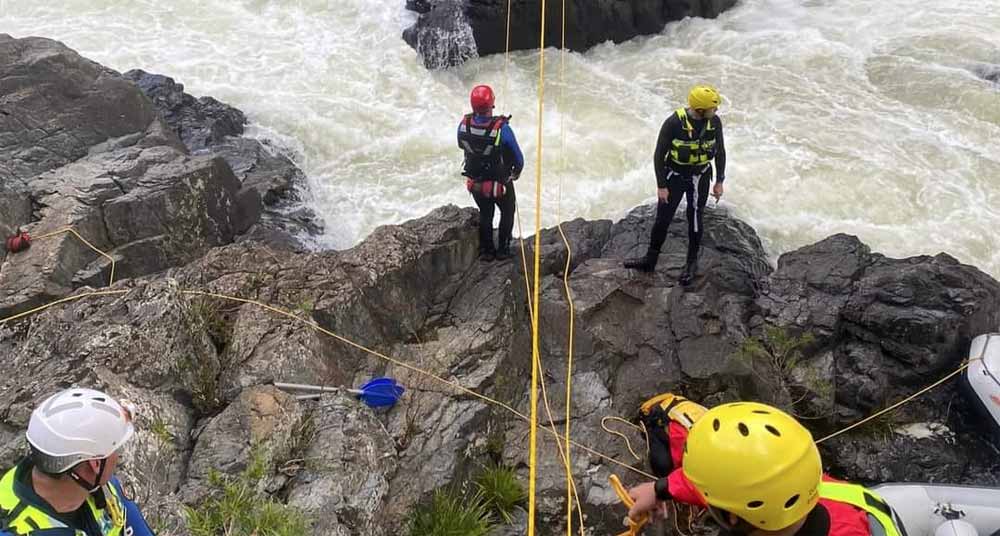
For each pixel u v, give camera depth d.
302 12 13.85
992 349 7.55
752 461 2.31
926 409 7.62
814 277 8.27
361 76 12.48
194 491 4.71
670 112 11.95
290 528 4.44
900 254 9.68
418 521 5.14
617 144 11.07
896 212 10.23
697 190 7.41
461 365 6.24
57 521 2.75
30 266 6.82
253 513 4.50
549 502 5.57
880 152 11.11
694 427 2.53
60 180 7.71
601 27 13.55
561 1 13.09
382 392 5.74
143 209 7.65
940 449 7.32
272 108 11.54
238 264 6.52
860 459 7.20
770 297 8.10
